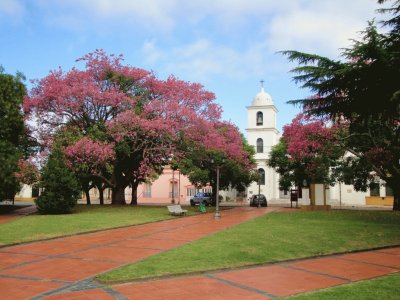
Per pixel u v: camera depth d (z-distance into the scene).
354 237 13.57
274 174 56.12
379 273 8.74
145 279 8.10
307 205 30.41
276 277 8.35
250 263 9.50
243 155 36.97
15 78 27.78
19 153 26.06
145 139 28.00
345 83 16.58
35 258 10.53
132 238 14.27
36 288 7.54
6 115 26.20
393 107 16.33
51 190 24.41
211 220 21.52
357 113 18.19
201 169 34.94
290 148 27.78
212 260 9.70
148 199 60.88
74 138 26.11
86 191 35.22
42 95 26.81
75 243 13.17
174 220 21.80
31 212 27.20
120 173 32.34
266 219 20.55
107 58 29.20
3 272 8.91
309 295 6.66
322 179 35.12
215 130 31.02
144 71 29.64
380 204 47.84
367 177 32.38
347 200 49.72
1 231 15.44
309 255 10.62
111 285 7.73
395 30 16.11
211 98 30.86
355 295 6.59
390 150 23.05
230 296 6.95
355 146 26.44
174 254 10.48
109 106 28.47
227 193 57.38
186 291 7.25
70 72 27.78
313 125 26.00
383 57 14.50
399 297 6.45
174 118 27.75
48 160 25.50
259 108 57.78
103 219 20.59
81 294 7.11
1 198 25.73
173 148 28.34
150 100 29.94
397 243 12.70
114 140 27.27
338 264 9.75
